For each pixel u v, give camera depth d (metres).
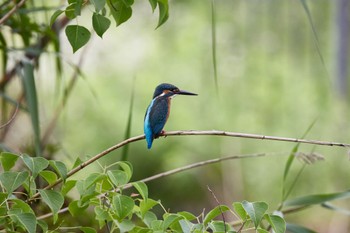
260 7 16.73
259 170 15.31
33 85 5.80
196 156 15.42
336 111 14.24
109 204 4.06
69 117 15.43
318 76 15.76
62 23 7.26
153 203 4.02
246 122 15.83
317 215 15.13
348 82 13.79
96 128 15.45
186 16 18.42
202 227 3.89
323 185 14.57
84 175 13.60
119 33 18.36
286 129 15.34
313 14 15.98
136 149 15.15
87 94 15.91
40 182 6.25
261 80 16.59
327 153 14.30
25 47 6.65
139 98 16.22
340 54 13.41
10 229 4.07
